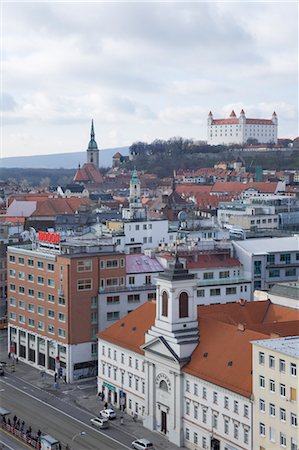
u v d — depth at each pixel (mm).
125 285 157500
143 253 176750
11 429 119688
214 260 169875
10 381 150125
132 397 128875
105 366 137250
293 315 127062
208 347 115000
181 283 116562
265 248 173250
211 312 129750
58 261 152500
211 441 108812
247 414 101688
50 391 143250
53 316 155125
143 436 118438
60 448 109250
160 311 119750
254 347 99938
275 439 96625
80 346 151375
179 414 115062
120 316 155500
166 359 116750
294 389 93125
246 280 168000
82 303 151375
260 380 99062
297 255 175875
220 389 106250
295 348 96625
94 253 155875
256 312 131750
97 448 112188
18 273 166625
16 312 168125
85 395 140625
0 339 188375
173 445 114938
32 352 163500
